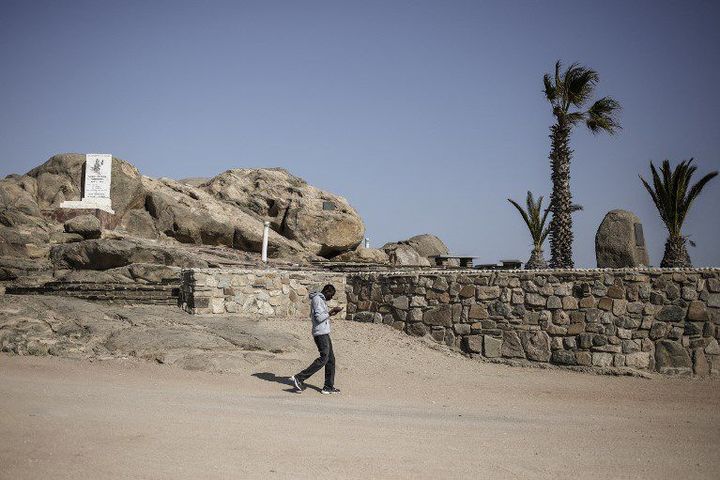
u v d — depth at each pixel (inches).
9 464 204.8
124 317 546.0
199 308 597.0
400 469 237.3
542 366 572.1
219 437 265.0
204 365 459.5
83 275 773.3
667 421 389.7
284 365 488.4
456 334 606.5
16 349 460.8
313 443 268.8
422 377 502.9
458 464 250.7
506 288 593.3
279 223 1317.7
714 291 549.6
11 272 775.7
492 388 488.4
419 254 1520.7
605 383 521.7
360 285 677.3
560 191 1042.7
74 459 216.2
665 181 938.7
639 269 562.3
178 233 1122.0
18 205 988.6
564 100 1034.1
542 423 364.5
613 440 319.0
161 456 229.5
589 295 569.0
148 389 387.5
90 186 1087.0
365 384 467.2
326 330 426.9
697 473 255.4
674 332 551.5
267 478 214.2
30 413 276.5
